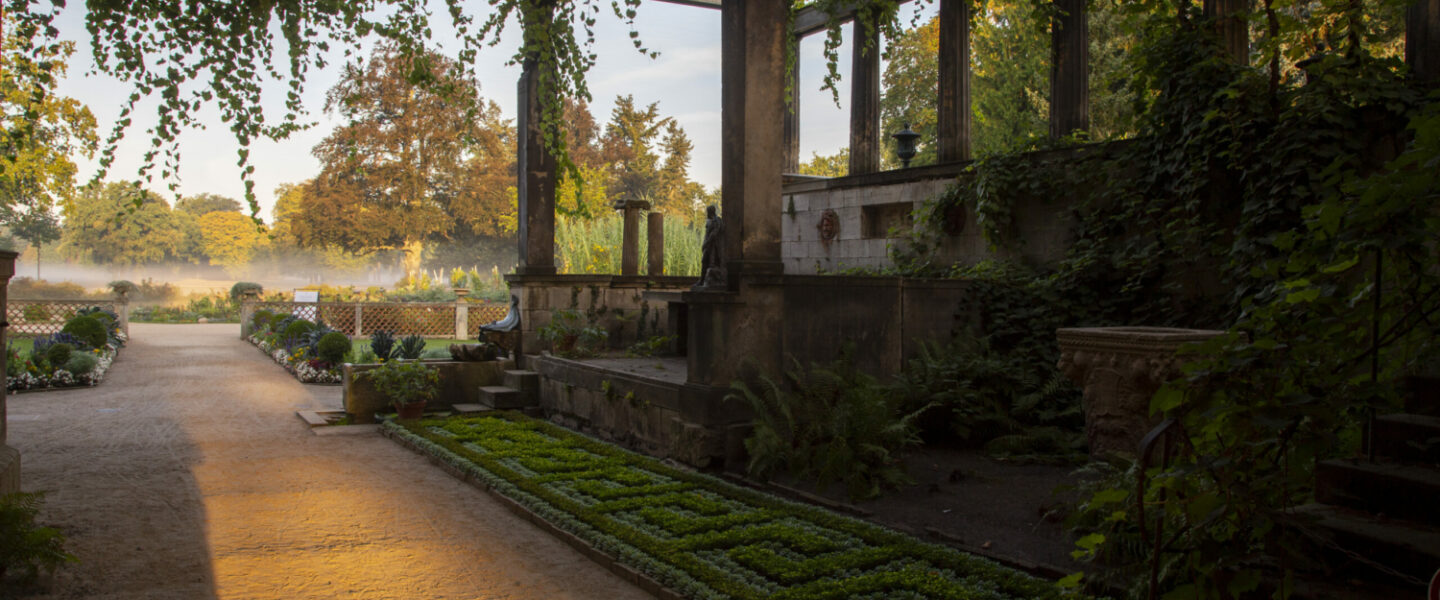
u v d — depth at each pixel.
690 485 7.05
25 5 6.99
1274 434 2.85
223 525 6.20
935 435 8.87
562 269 19.47
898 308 9.13
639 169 54.16
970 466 7.82
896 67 29.14
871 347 8.88
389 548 5.67
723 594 4.50
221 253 98.62
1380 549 2.94
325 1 8.47
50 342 17.83
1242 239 8.21
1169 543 2.85
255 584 4.93
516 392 11.65
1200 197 8.84
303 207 50.50
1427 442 3.25
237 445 9.57
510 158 57.41
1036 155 11.36
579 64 10.90
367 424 11.10
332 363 16.31
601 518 5.96
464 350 12.30
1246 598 3.06
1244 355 2.77
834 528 5.75
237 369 18.27
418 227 50.06
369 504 6.86
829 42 10.37
